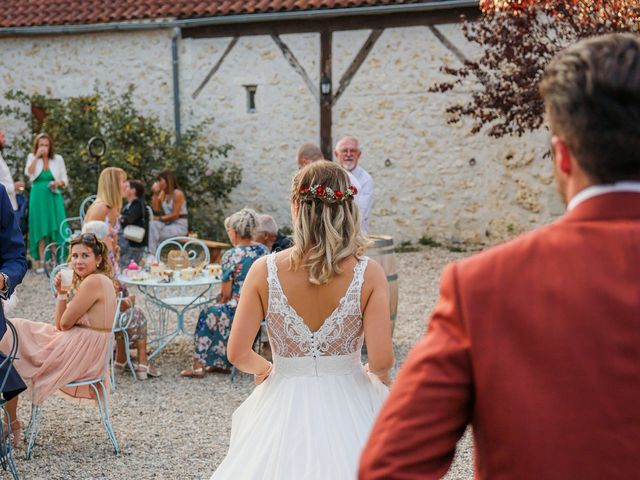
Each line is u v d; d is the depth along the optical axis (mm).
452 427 1202
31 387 4504
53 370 4512
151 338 7297
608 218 1186
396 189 11906
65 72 13328
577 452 1113
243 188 12703
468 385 1196
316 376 2842
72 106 12570
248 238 6152
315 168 2834
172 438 4859
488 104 9820
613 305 1129
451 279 1232
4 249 4008
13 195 9320
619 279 1140
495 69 10625
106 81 13164
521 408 1140
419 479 1178
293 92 12281
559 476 1117
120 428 5047
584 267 1160
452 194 11633
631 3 6387
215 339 6105
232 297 6160
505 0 7016
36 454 4602
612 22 6590
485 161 11414
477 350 1176
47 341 4633
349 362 2879
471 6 11156
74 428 5055
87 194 12016
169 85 12859
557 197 10977
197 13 12438
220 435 4906
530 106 9305
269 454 2758
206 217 12812
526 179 11164
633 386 1110
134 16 12703
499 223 11406
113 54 13086
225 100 12648
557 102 1200
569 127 1185
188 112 12844
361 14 11750
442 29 11430
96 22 12953
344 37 11922
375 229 12062
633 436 1105
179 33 12734
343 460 2719
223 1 12570
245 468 2783
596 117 1162
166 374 6223
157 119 12555
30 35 13430
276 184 12516
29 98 13016
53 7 13422
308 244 2807
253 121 12539
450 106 11516
